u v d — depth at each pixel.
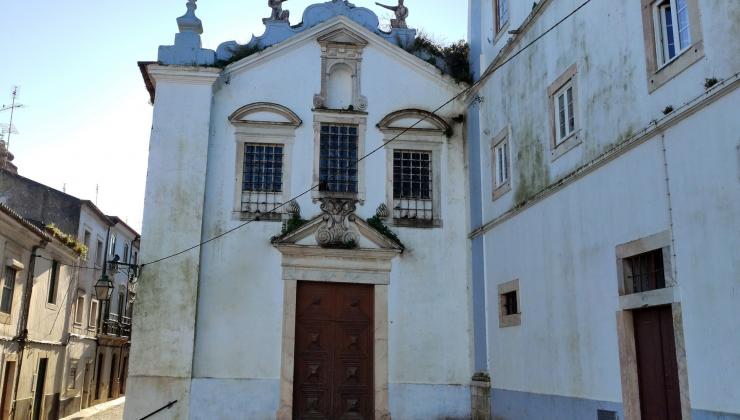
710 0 6.82
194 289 12.86
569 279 9.62
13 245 17.81
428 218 14.16
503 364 11.94
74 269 23.98
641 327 8.00
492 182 12.89
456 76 14.65
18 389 18.64
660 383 7.57
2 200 24.16
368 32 14.60
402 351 13.45
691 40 7.12
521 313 11.23
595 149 9.06
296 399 13.04
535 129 11.09
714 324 6.55
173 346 12.60
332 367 13.30
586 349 9.03
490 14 13.66
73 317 24.38
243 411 12.66
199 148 13.44
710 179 6.72
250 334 13.03
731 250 6.37
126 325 33.16
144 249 12.91
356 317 13.58
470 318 13.72
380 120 14.34
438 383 13.41
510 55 12.33
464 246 14.12
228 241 13.38
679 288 7.11
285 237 13.34
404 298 13.68
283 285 13.32
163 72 13.60
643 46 8.03
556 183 10.05
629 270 8.25
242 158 13.83
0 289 17.05
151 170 13.24
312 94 14.27
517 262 11.52
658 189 7.59
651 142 7.77
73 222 24.73
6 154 26.69
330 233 13.59
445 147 14.48
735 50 6.43
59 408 22.80
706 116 6.83
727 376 6.34
